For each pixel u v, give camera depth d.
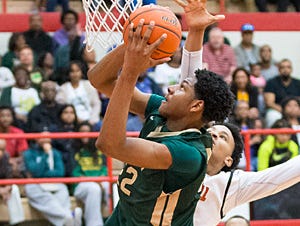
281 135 9.44
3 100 10.50
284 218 9.02
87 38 4.98
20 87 10.60
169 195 4.30
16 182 8.69
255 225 8.95
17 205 8.98
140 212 4.36
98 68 4.61
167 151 4.13
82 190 8.98
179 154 4.15
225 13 13.81
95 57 11.22
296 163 5.29
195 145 4.24
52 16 12.92
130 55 4.00
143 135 4.45
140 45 4.00
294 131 8.94
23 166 9.08
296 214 9.05
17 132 9.77
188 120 4.34
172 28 4.14
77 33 11.63
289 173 5.28
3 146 9.01
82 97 10.64
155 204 4.32
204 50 11.72
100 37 4.95
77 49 11.35
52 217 8.98
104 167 9.41
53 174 9.12
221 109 4.35
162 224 4.37
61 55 11.25
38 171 9.08
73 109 9.82
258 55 12.28
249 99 10.92
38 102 10.57
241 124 10.34
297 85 11.77
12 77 11.10
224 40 12.34
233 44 13.71
